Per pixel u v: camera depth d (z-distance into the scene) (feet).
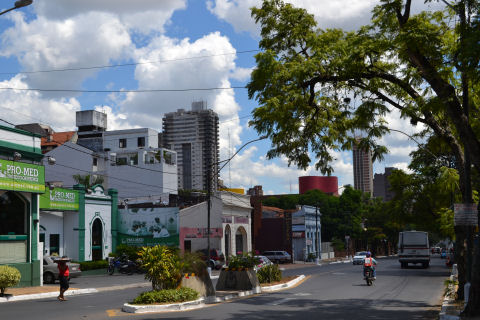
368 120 55.77
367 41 49.55
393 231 337.31
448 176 66.39
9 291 78.54
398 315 48.03
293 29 55.77
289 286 87.10
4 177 86.17
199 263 63.05
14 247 89.92
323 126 58.95
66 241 140.56
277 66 51.52
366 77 52.39
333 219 288.71
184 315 48.11
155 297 54.70
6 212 89.56
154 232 167.32
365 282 94.99
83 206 142.72
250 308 54.19
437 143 60.54
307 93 56.75
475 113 54.70
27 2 50.01
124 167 251.39
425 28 45.62
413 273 123.85
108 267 139.95
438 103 44.06
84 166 244.63
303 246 236.84
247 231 203.92
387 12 48.47
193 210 178.50
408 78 52.49
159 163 249.75
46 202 127.03
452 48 44.57
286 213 228.63
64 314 51.01
